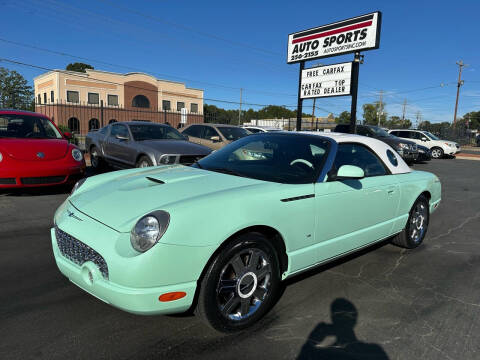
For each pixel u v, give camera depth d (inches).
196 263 85.2
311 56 556.4
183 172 126.0
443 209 266.5
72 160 245.3
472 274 145.1
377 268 147.9
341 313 110.3
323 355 89.5
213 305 90.0
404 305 117.0
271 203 100.2
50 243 158.6
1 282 121.0
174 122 1758.1
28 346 87.8
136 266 80.3
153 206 92.1
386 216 146.5
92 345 89.4
